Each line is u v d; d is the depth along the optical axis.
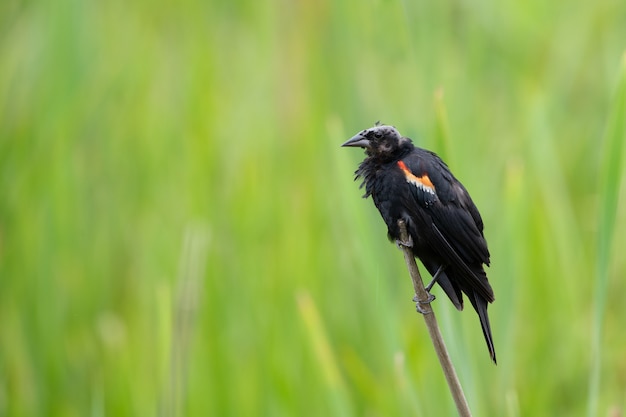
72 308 7.65
